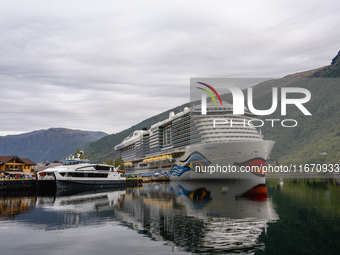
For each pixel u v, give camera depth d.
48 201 43.72
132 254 17.25
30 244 19.30
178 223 25.16
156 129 162.12
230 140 90.19
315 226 23.84
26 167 92.56
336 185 69.31
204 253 17.45
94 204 38.84
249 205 35.44
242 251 17.84
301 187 64.31
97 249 18.17
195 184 88.56
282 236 20.80
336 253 17.53
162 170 150.38
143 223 25.27
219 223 24.97
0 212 32.34
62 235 21.47
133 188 79.06
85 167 77.06
